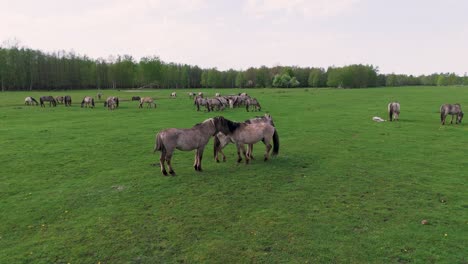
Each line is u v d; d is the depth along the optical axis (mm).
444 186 9172
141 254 5695
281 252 5719
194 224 6812
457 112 21500
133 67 108125
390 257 5559
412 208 7621
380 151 13828
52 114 28922
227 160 12305
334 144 15398
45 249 5875
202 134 10438
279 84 125438
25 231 6598
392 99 48250
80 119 25328
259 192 8734
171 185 9359
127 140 16484
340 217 7125
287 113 29453
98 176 10328
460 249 5789
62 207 7793
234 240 6145
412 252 5703
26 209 7691
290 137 17328
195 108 35031
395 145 15055
